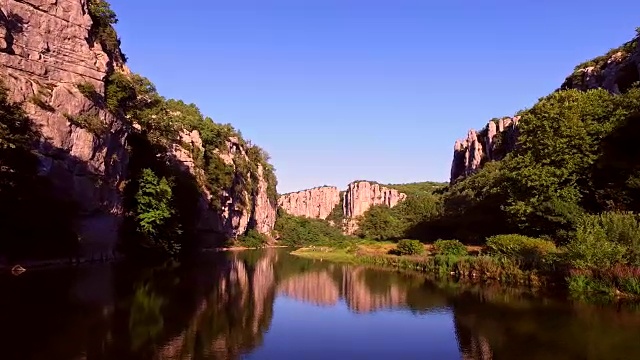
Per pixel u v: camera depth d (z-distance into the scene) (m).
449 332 23.27
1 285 31.22
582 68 108.12
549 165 50.47
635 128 46.38
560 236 44.59
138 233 62.91
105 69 59.94
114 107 61.34
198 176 109.62
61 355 17.27
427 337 22.45
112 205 56.97
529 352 18.94
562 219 44.69
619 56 86.56
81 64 55.44
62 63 53.06
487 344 20.42
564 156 49.09
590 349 19.02
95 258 51.75
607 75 86.50
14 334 19.75
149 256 63.72
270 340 21.64
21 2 48.41
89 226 52.00
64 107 49.81
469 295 33.66
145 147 72.25
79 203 49.94
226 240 126.94
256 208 163.25
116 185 58.62
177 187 80.38
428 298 33.50
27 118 42.00
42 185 44.31
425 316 27.36
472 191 89.62
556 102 53.78
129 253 60.31
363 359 18.95
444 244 58.31
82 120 51.59
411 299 33.31
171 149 96.56
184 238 84.06
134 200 63.66
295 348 20.48
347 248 95.31
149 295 31.72
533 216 49.16
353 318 27.12
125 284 36.06
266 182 178.50
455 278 45.06
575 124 49.75
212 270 54.31
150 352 18.27
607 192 45.00
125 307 26.81
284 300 33.44
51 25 51.84
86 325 21.94
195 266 58.91
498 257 43.44
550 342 20.23
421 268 54.94
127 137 67.25
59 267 43.41
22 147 39.25
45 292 29.61
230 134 150.88
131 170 66.00
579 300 29.52
